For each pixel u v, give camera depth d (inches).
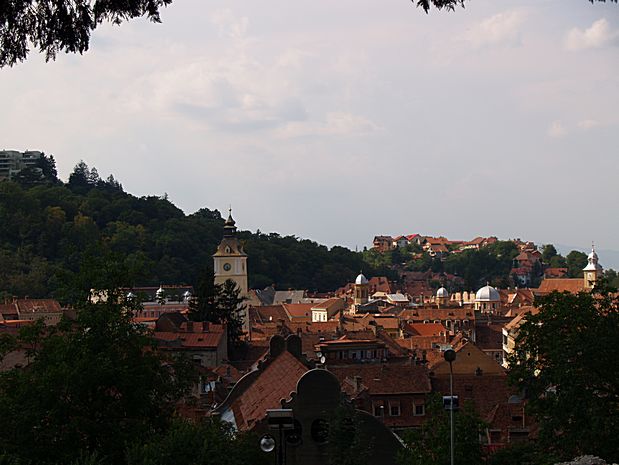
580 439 2615.7
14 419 2349.9
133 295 2982.3
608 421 2628.0
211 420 2434.8
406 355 6471.5
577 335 2785.4
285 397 2778.1
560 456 2667.3
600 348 2741.1
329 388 2677.2
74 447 2365.9
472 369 5674.2
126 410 2571.4
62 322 2704.2
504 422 3946.9
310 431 2662.4
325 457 2647.6
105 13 1034.1
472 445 2770.7
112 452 2373.3
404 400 4468.5
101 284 2719.0
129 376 2541.8
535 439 3026.6
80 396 2497.5
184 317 7829.7
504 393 4490.7
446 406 2049.7
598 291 3021.7
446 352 2082.9
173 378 3090.6
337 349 6136.8
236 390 3535.9
